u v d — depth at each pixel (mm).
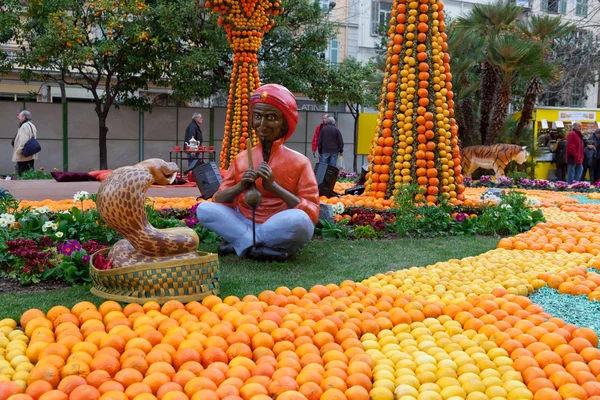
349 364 2922
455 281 4562
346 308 3758
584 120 23984
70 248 4828
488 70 19688
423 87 8836
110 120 22438
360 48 31062
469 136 20094
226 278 4938
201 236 6699
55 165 21844
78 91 26750
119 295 4004
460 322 3648
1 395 2479
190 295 4027
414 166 8805
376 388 2689
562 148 19438
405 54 9023
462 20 21266
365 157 26547
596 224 8039
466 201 8883
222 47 20609
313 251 6238
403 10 9078
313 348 3076
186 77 20297
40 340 3057
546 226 7688
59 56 18781
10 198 6824
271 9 13203
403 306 3857
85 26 19219
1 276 4926
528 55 17766
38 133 21531
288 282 4840
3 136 21078
